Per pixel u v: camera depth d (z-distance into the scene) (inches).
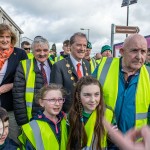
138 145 21.3
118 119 85.7
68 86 113.7
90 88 81.0
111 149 78.7
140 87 85.6
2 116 88.0
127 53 82.0
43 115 92.1
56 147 87.4
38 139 87.3
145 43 80.7
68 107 108.0
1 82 124.6
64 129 90.0
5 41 121.3
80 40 118.5
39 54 123.2
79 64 122.0
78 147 82.2
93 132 80.2
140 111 84.8
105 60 95.0
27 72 123.4
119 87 86.6
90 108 81.4
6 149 89.5
